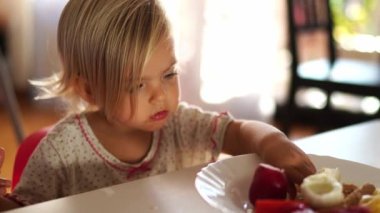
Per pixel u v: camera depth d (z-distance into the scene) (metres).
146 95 0.81
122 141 0.92
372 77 2.25
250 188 0.64
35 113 3.38
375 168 0.75
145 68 0.79
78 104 0.93
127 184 0.71
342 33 3.03
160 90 0.81
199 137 0.98
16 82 3.75
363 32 3.00
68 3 0.84
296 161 0.72
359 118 2.81
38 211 0.62
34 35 3.66
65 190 0.89
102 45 0.79
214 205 0.61
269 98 3.10
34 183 0.86
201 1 2.89
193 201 0.67
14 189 0.86
